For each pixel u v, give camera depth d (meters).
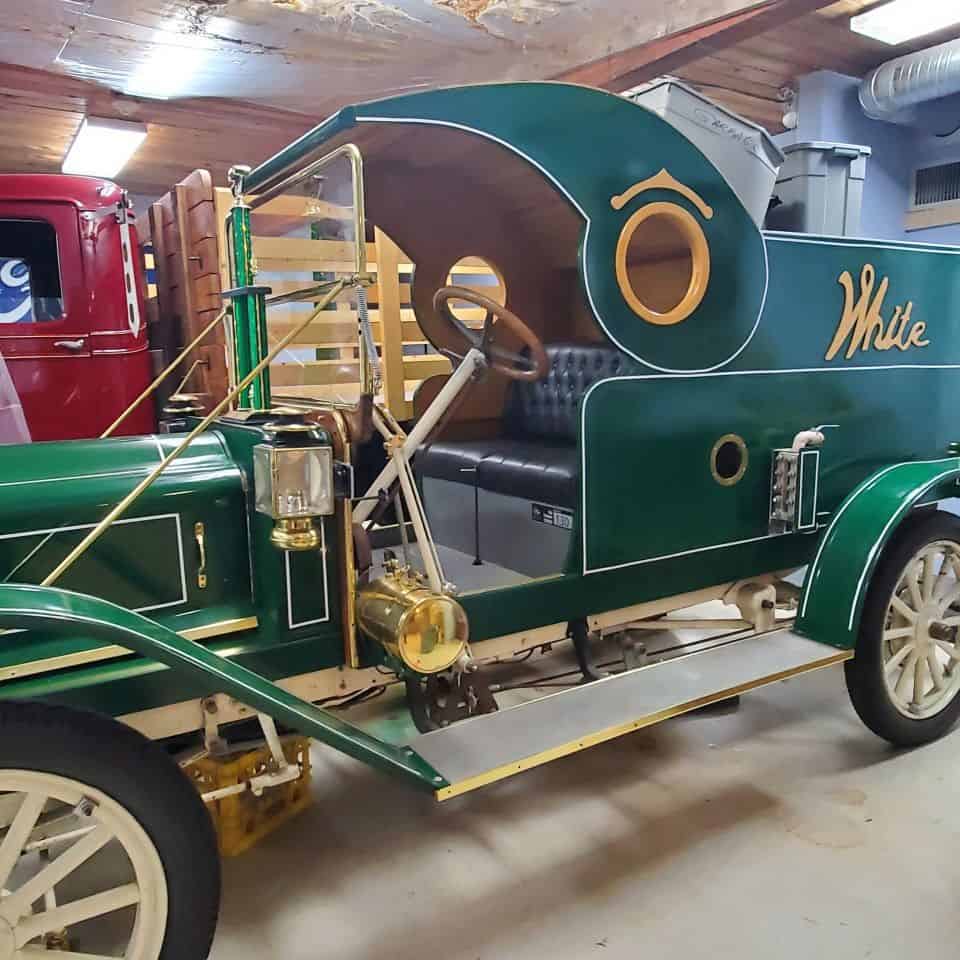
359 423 1.75
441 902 1.88
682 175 2.11
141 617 1.42
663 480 2.20
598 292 2.01
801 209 2.98
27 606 1.27
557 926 1.80
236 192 2.15
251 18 3.67
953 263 2.84
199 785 1.85
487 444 2.92
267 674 1.73
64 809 1.65
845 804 2.24
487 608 1.96
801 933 1.76
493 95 1.82
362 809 2.28
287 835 2.15
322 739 1.49
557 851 2.07
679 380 2.19
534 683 2.38
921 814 2.19
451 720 1.98
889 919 1.80
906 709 2.48
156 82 4.47
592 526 2.09
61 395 4.25
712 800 2.28
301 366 2.10
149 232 5.23
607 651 3.10
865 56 4.91
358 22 3.77
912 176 5.54
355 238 1.70
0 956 1.32
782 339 2.40
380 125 1.75
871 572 2.25
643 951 1.71
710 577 2.35
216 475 1.77
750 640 2.29
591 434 2.05
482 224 3.02
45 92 4.61
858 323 2.58
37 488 1.63
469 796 2.33
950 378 2.90
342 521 1.75
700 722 2.76
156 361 5.18
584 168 1.96
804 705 2.88
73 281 4.18
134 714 1.62
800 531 2.46
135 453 1.80
